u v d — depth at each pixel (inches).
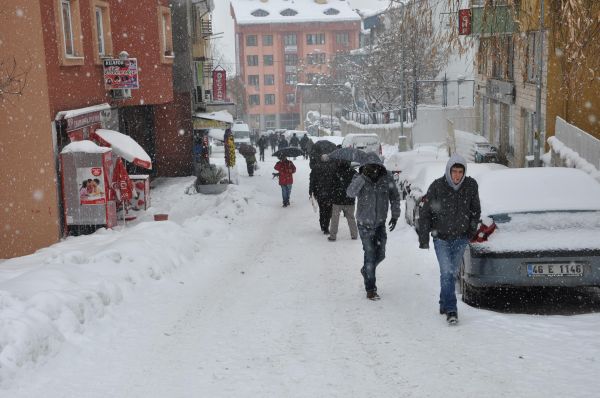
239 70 4414.4
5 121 587.8
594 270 285.6
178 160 1146.0
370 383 210.8
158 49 906.7
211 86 1565.0
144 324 291.4
